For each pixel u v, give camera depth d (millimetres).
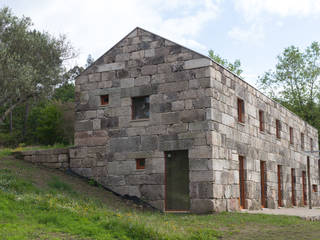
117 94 18469
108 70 18828
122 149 17969
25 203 11828
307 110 39281
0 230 9078
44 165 19359
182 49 17297
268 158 21844
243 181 18750
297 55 39500
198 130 16422
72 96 45906
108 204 15797
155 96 17562
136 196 17344
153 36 18016
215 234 10852
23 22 18344
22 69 17031
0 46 17094
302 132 29422
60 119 40531
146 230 10008
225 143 17125
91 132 18781
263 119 21938
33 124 47219
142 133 17625
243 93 19562
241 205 18500
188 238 10094
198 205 15852
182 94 17000
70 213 11352
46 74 18359
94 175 18391
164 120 17203
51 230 9656
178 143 16734
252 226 12523
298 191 26625
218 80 17219
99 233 9758
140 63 18125
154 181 17062
